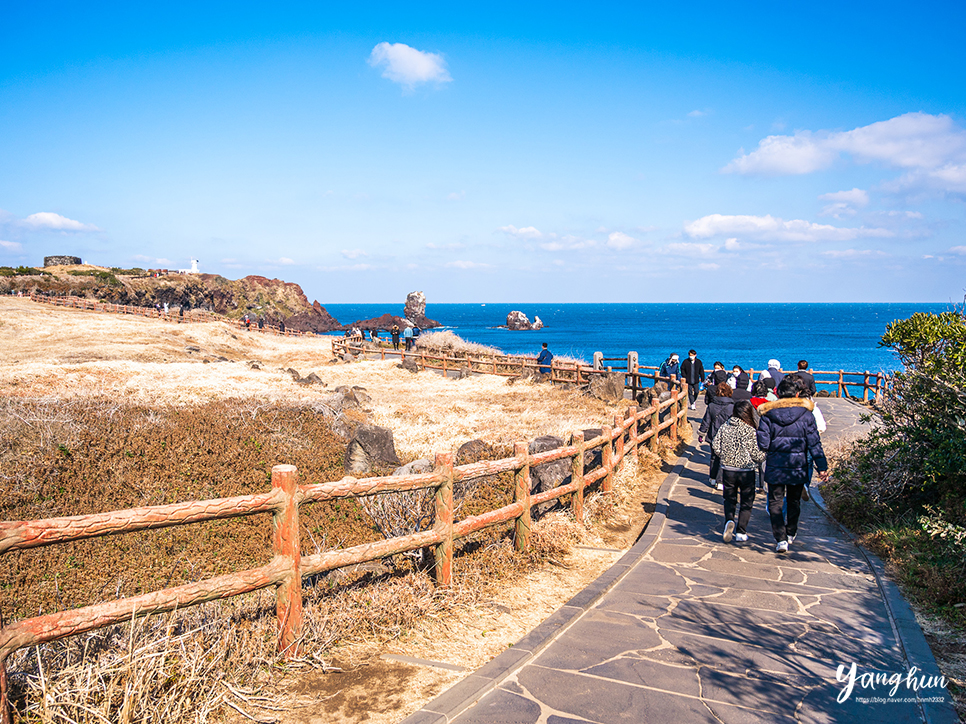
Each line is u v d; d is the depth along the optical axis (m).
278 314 111.31
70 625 2.96
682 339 100.88
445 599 5.03
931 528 5.83
